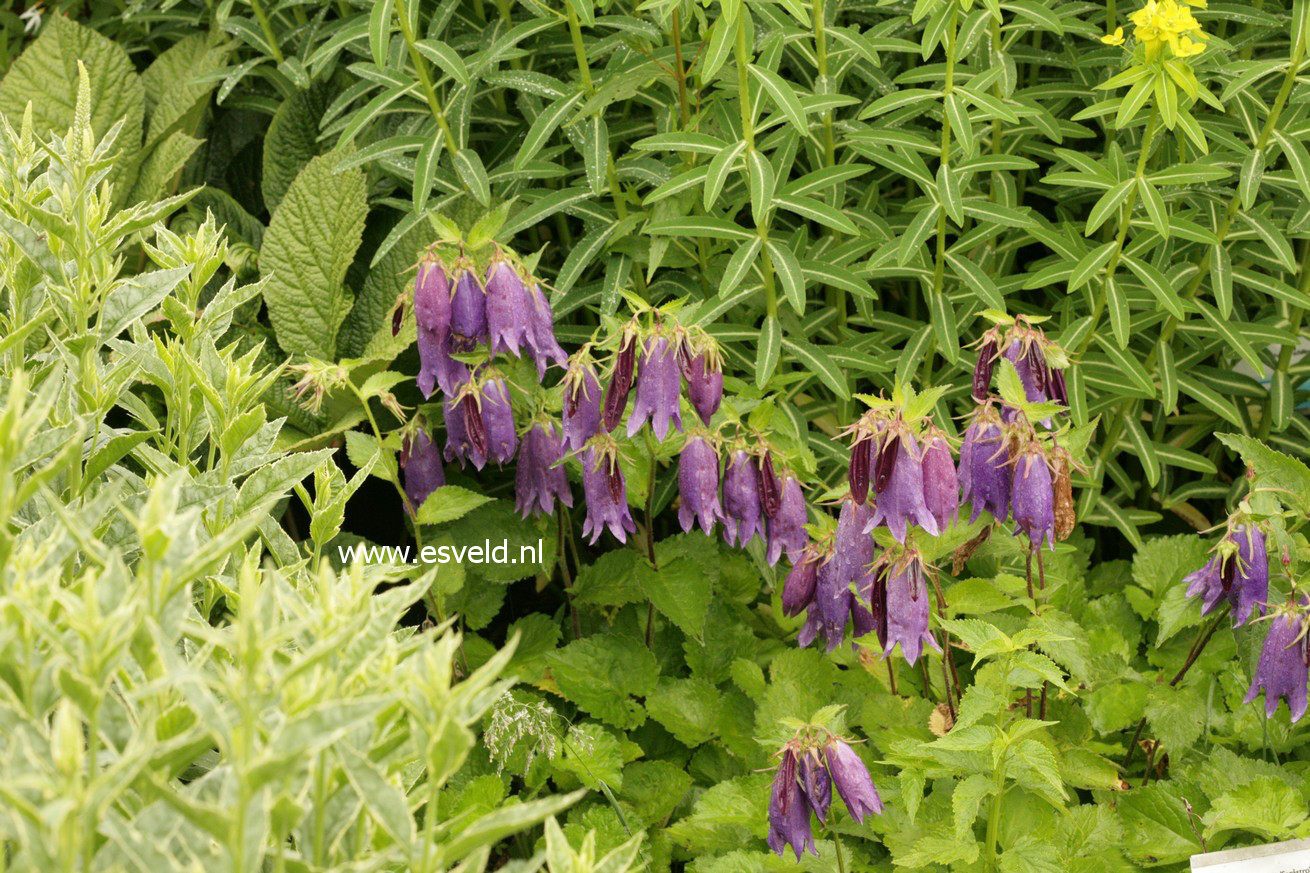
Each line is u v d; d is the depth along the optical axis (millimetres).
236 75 1798
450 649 917
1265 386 1800
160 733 984
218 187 1931
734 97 1690
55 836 825
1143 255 1746
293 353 1727
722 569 1716
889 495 1476
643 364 1557
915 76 1664
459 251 1680
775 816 1469
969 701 1457
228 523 1317
